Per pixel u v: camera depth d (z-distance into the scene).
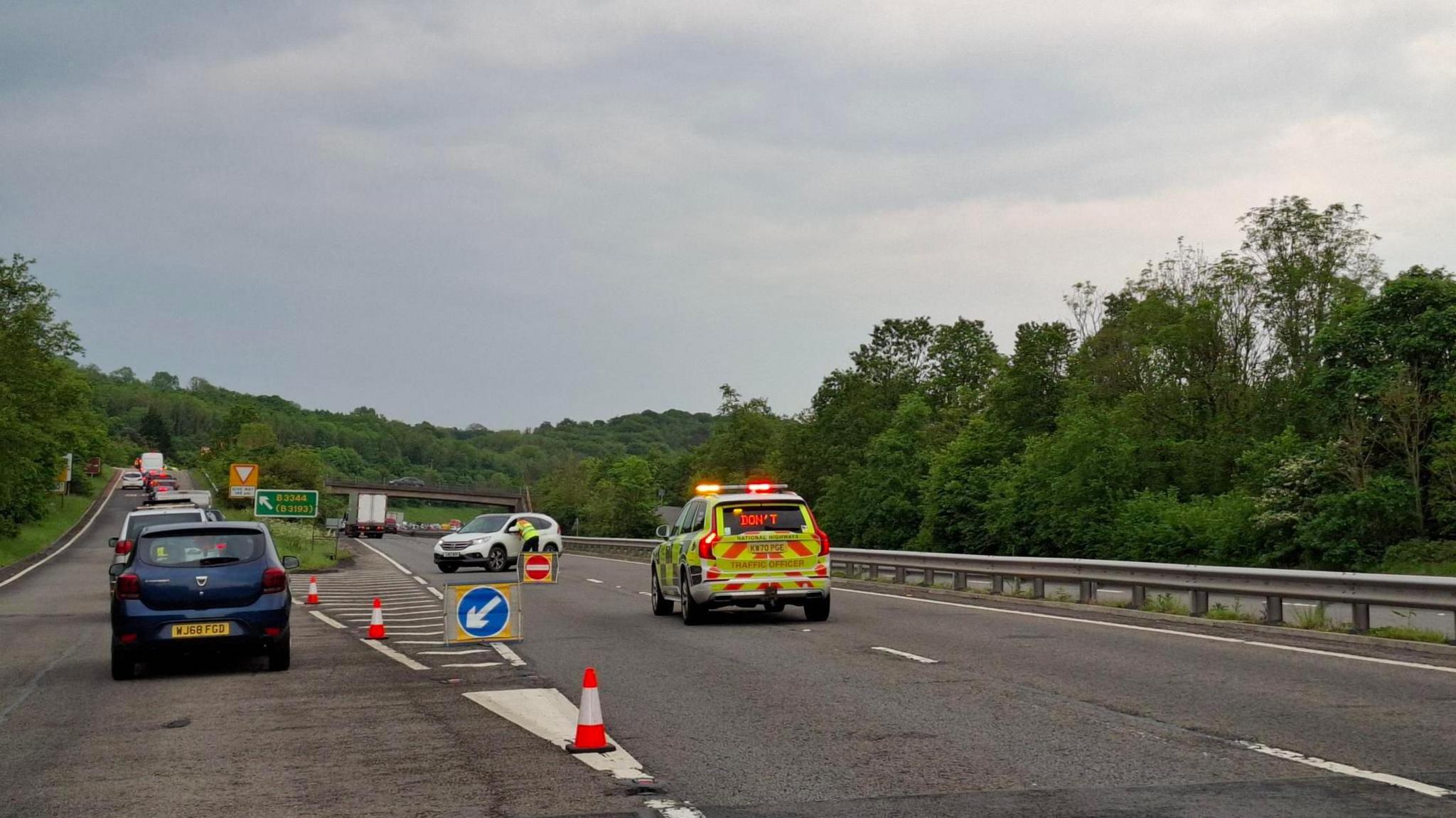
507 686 11.50
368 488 165.88
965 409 81.75
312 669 13.27
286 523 59.84
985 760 7.60
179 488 128.75
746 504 17.92
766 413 113.12
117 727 9.78
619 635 16.39
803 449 97.44
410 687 11.66
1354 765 7.26
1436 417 44.03
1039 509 56.72
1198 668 11.84
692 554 17.78
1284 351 59.66
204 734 9.29
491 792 6.98
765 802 6.61
